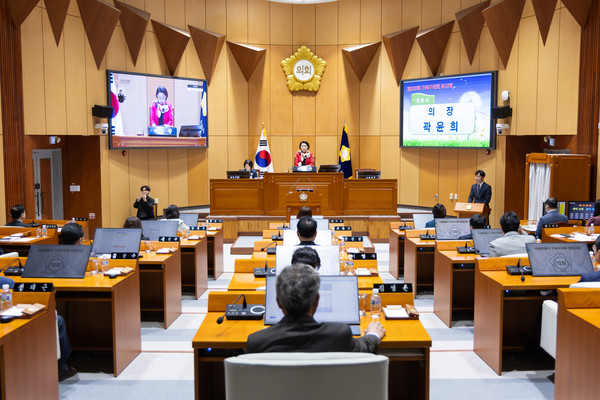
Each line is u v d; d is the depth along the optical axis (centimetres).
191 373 527
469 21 1302
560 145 1127
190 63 1438
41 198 1205
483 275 551
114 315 512
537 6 1120
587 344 379
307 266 272
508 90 1242
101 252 639
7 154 1023
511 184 1277
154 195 1408
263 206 1248
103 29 1222
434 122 1412
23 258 606
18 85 1045
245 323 405
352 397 221
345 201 1241
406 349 382
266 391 219
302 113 1551
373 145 1537
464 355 570
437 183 1448
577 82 1044
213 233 905
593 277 488
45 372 413
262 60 1527
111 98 1270
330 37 1530
